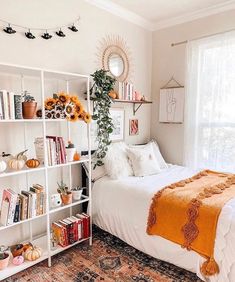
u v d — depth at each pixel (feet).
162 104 11.57
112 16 9.74
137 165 9.02
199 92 10.21
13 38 6.86
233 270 5.29
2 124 6.81
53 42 7.82
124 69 10.45
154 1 9.18
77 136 8.79
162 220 6.50
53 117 6.76
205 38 9.83
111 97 9.03
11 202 5.86
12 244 7.26
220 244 5.43
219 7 9.46
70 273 6.37
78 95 8.75
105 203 8.10
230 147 9.48
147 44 11.60
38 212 6.40
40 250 6.61
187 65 10.42
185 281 5.98
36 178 7.71
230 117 9.41
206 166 10.20
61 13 7.98
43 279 6.15
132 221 7.27
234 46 9.12
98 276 6.24
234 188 7.28
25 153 7.30
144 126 11.92
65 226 7.08
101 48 9.39
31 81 7.39
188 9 9.88
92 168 8.68
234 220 5.35
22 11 7.01
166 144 11.77
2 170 5.82
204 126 10.16
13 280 6.10
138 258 7.02
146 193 7.14
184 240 5.99
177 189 7.15
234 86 9.23
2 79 6.72
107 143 9.16
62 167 8.47
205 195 6.53
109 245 7.75
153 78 11.99
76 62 8.55
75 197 7.77
